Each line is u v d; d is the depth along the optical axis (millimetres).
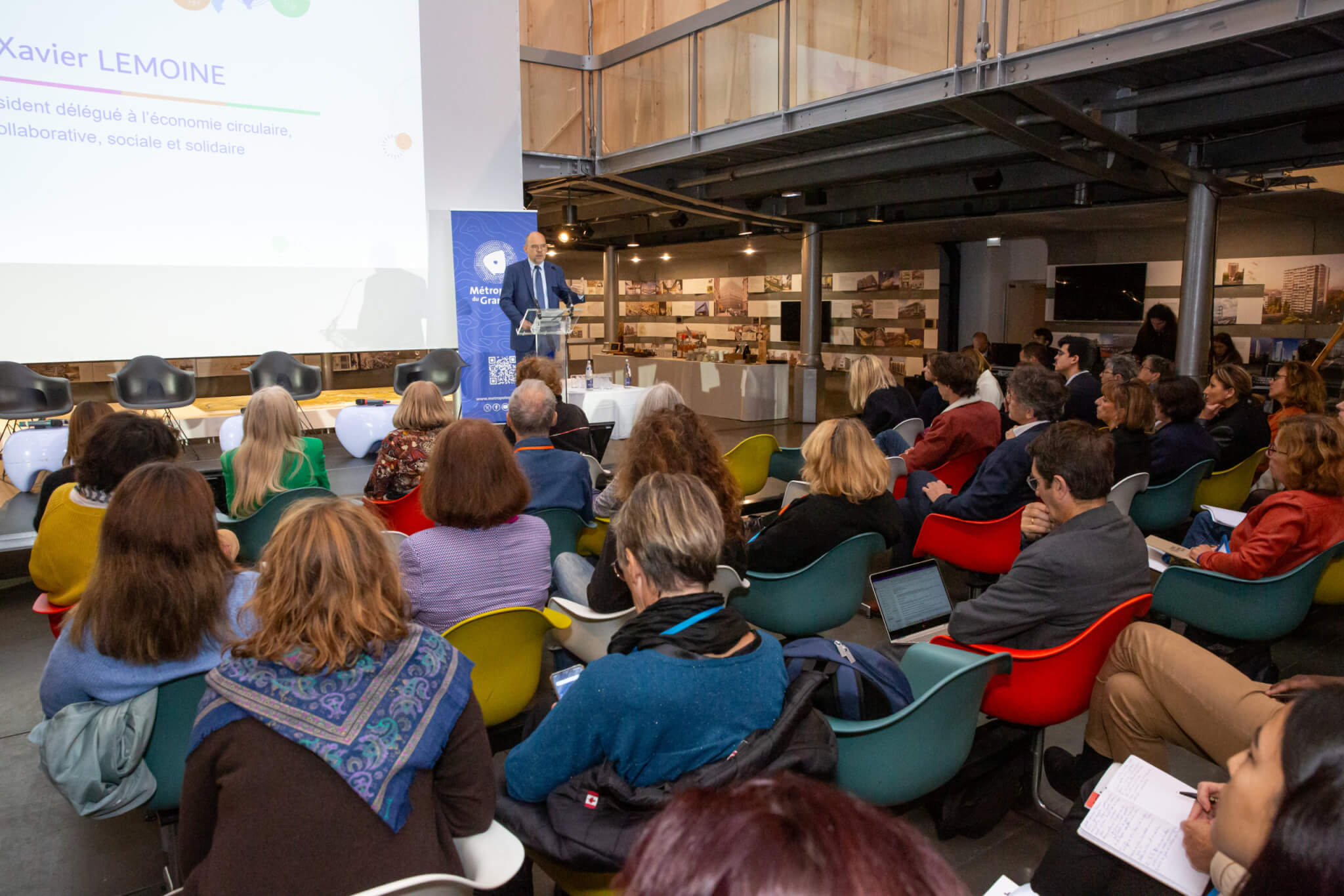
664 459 2557
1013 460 3451
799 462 5191
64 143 5469
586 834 1374
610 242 15562
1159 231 10773
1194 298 7258
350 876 1162
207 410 6719
